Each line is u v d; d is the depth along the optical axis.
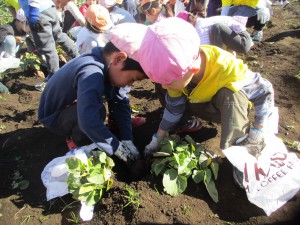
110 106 2.84
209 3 5.53
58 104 2.63
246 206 2.26
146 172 2.60
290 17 6.03
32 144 3.08
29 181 2.68
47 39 3.92
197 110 2.60
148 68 1.92
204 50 2.24
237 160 2.23
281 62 4.14
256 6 4.62
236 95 2.22
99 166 2.36
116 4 5.12
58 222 2.30
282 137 2.88
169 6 4.73
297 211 2.17
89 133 2.27
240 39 3.25
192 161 2.39
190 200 2.30
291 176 2.22
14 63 4.62
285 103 3.35
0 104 3.79
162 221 2.15
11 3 4.76
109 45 2.29
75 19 5.73
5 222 2.33
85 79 2.22
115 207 2.29
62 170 2.40
